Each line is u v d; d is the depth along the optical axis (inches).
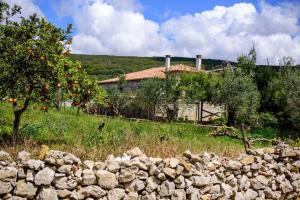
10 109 524.1
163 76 1430.9
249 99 950.4
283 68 995.9
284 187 311.0
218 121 1113.4
